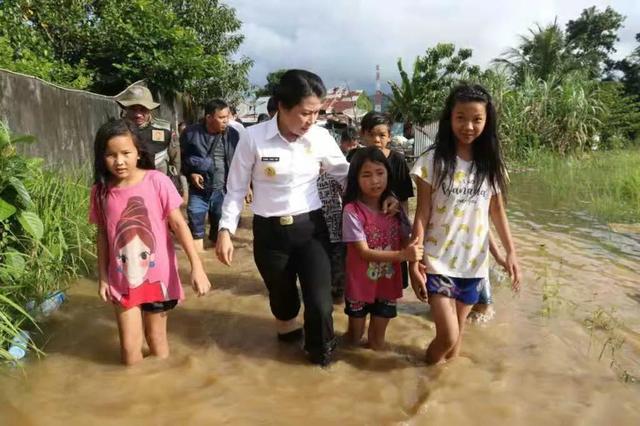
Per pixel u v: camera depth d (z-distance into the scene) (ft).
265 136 10.44
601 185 34.45
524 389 9.54
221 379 9.82
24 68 27.20
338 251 13.42
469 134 9.55
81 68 34.58
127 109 18.61
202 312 13.35
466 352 11.10
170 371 10.06
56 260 13.67
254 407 8.88
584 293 14.78
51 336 11.51
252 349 11.27
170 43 37.81
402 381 9.86
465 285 10.30
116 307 10.02
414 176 10.25
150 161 10.48
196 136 18.71
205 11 51.67
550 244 20.29
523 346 11.36
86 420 8.33
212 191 19.25
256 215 10.75
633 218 25.45
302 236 10.53
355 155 10.75
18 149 17.33
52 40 35.45
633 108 75.82
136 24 37.27
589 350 11.19
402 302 14.33
